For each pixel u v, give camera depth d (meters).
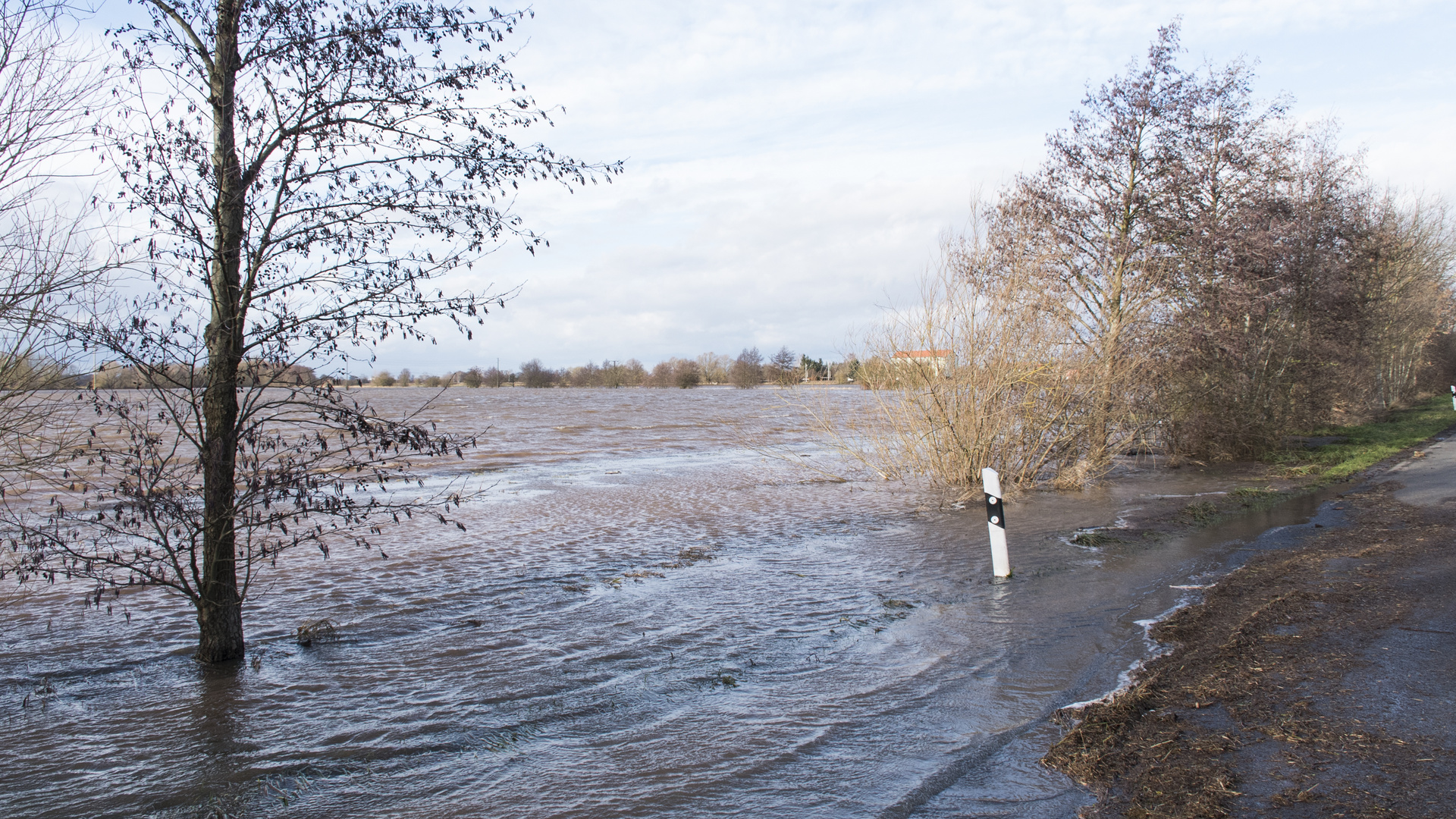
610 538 11.73
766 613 7.61
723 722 4.99
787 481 18.52
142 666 6.31
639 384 137.38
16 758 4.62
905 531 12.08
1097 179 19.89
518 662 6.27
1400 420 34.31
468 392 117.56
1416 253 40.84
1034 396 16.39
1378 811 3.40
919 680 5.66
